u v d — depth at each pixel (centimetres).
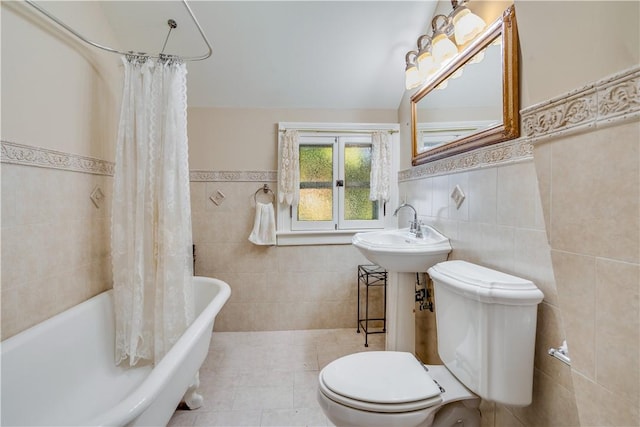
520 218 97
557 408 84
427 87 164
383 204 229
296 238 226
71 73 141
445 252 139
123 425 71
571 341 59
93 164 156
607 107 50
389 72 203
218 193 222
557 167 61
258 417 140
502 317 87
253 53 189
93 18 156
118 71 178
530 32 66
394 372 105
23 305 116
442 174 150
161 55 149
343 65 198
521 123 98
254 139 223
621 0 47
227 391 159
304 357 192
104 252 165
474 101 123
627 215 48
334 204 228
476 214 121
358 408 92
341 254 230
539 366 90
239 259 225
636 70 46
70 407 123
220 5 163
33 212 121
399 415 91
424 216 172
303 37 180
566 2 57
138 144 145
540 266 89
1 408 100
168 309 144
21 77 115
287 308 229
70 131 140
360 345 207
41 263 124
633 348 48
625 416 49
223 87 210
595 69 52
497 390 88
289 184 218
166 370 91
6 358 102
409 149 204
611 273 51
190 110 219
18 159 114
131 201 146
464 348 98
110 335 151
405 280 155
